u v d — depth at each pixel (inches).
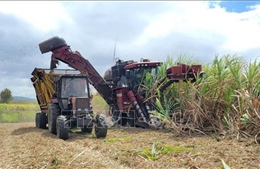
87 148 289.0
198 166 210.8
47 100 494.6
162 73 467.8
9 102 1301.7
